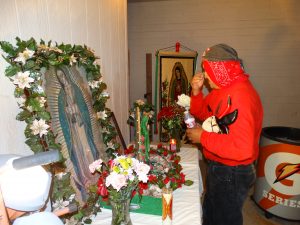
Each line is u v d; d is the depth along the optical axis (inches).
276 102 140.2
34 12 39.1
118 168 35.9
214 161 59.7
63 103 41.4
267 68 137.7
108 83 76.2
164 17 144.0
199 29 141.3
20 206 22.8
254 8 133.0
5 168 22.0
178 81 145.3
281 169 90.2
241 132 49.1
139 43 149.7
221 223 60.1
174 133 76.6
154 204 44.1
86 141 46.9
